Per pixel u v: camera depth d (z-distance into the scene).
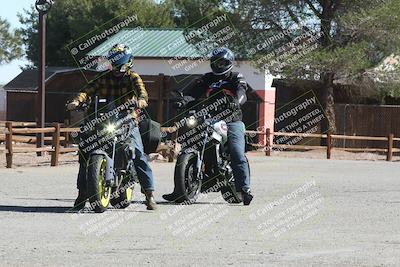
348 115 92.88
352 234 23.28
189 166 29.12
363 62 79.69
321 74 83.50
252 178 45.09
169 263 18.19
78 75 101.12
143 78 93.81
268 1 82.00
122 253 19.42
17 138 54.91
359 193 36.28
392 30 80.19
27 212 26.73
